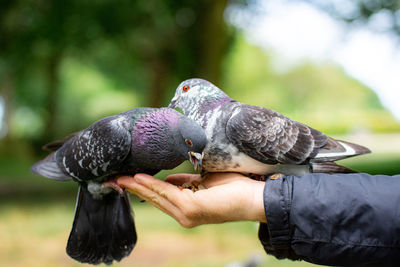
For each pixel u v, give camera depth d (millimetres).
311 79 48656
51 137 19703
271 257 5113
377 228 1700
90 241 2910
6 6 11844
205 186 2514
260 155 2486
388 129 32719
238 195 2002
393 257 1699
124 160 2686
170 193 2092
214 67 10664
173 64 14312
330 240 1761
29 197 9914
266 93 41438
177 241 5848
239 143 2459
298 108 48250
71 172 2814
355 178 1850
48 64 18656
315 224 1787
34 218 7496
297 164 2553
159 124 2572
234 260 4988
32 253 5383
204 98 2730
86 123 28359
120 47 14773
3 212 8078
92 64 20469
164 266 4781
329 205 1771
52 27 12836
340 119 38688
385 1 11156
